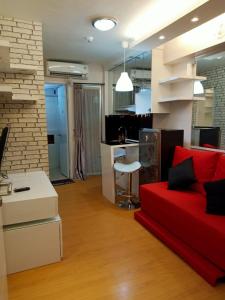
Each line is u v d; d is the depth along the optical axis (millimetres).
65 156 5453
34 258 2111
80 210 3428
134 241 2557
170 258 2242
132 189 4047
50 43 3686
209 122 3117
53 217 2191
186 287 1855
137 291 1818
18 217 2041
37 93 3008
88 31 3178
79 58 4617
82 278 1976
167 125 3879
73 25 2986
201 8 2205
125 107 4715
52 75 4793
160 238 2549
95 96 5309
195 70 3307
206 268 1938
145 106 4047
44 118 3090
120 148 3977
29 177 2812
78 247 2447
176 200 2482
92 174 5531
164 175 3334
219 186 2141
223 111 2916
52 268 2111
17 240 2031
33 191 2279
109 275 2010
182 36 3230
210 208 2133
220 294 1780
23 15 2711
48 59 4672
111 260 2221
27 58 2902
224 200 2094
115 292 1810
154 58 3619
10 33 2793
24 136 3023
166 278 1962
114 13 2658
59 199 3904
